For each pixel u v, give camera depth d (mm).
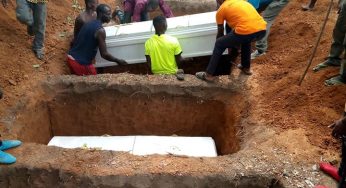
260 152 3807
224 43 4699
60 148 3916
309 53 5254
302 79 4660
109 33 5664
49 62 5598
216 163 3670
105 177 3543
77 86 5062
